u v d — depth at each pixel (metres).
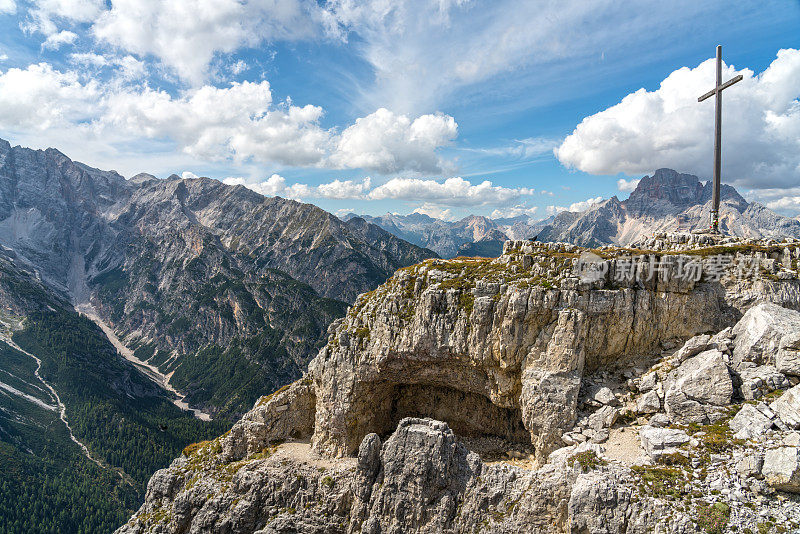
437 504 52.69
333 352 73.69
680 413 46.88
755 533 35.06
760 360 46.97
